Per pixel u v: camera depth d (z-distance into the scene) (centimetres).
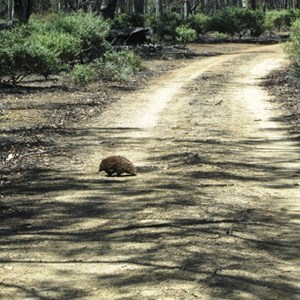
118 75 2869
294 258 665
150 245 702
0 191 993
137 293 565
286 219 818
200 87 2636
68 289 583
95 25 3391
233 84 2753
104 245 711
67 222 813
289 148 1342
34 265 652
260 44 5369
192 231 753
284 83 2736
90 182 1038
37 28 3322
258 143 1406
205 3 10056
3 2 5591
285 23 6556
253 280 597
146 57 4144
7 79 2858
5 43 2722
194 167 1141
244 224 787
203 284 584
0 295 571
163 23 5491
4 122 1769
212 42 5544
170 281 591
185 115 1864
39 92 2472
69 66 3036
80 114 1917
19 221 824
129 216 829
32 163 1209
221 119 1783
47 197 946
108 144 1402
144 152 1306
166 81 2903
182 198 920
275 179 1052
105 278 607
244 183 1021
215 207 868
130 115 1889
